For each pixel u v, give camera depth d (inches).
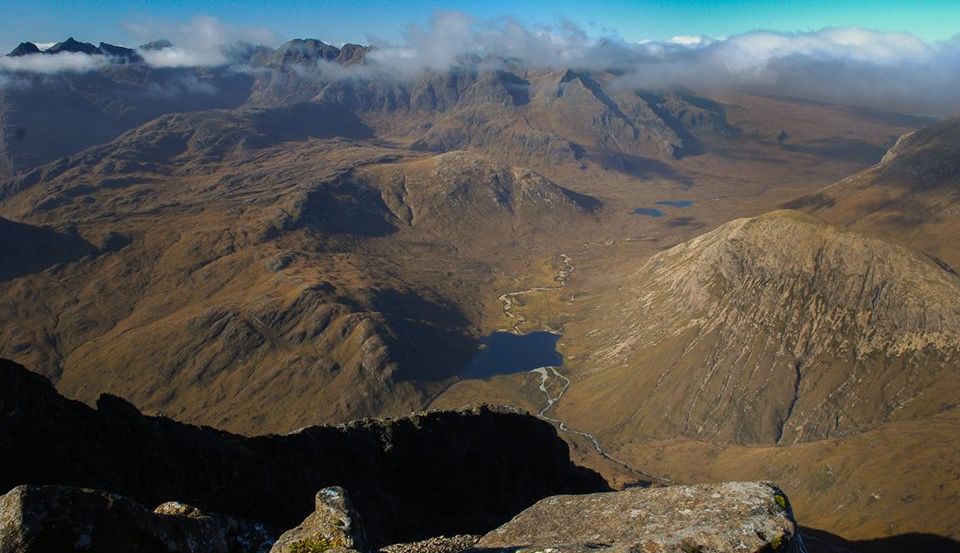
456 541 1365.7
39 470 2043.6
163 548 918.4
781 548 1020.5
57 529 834.2
